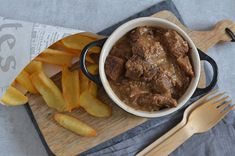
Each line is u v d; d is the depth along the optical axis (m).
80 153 0.73
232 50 0.80
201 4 0.80
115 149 0.75
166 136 0.74
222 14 0.80
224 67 0.79
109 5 0.79
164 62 0.68
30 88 0.72
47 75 0.73
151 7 0.78
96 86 0.73
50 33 0.71
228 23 0.77
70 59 0.73
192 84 0.67
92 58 0.73
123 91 0.68
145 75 0.66
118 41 0.70
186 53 0.69
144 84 0.67
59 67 0.74
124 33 0.69
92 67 0.72
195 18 0.80
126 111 0.67
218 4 0.81
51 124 0.73
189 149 0.77
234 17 0.81
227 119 0.78
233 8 0.81
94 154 0.75
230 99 0.78
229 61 0.79
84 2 0.79
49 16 0.78
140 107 0.68
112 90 0.68
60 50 0.74
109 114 0.72
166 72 0.67
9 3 0.78
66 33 0.71
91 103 0.72
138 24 0.69
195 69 0.68
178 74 0.68
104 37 0.74
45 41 0.71
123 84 0.68
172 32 0.68
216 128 0.78
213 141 0.77
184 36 0.68
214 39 0.77
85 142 0.73
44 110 0.73
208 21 0.80
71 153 0.72
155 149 0.74
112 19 0.79
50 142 0.72
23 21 0.72
